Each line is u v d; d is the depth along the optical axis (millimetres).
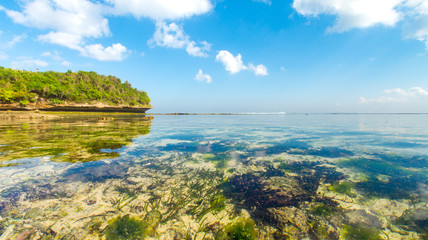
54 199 2695
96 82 74188
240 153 6012
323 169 4418
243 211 2557
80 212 2389
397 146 7203
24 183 3203
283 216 2428
